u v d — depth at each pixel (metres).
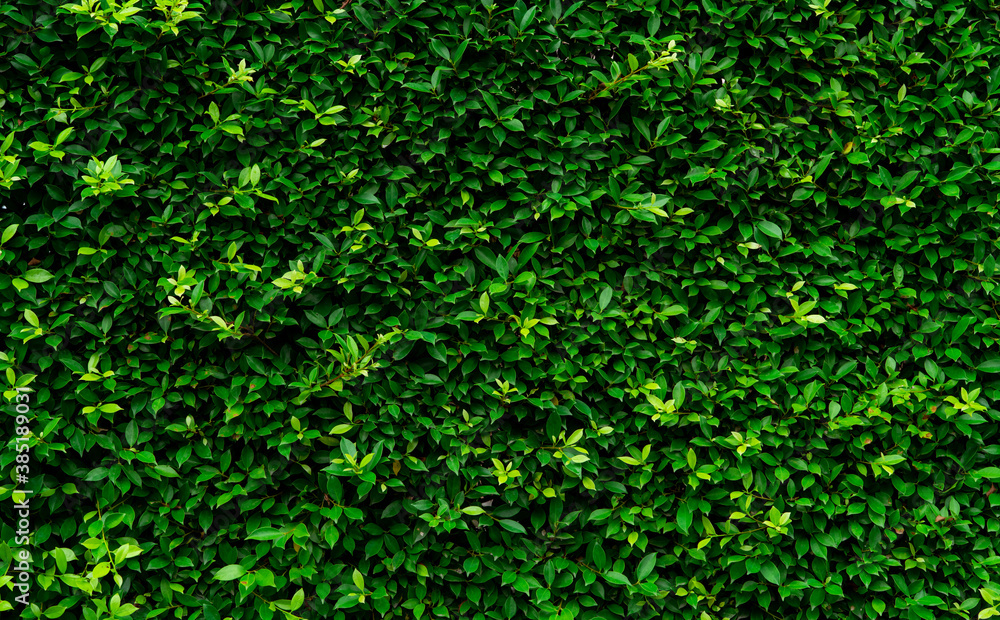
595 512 2.47
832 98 2.53
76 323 2.23
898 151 2.64
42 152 2.17
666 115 2.51
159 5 2.17
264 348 2.39
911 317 2.62
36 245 2.21
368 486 2.26
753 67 2.54
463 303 2.44
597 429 2.44
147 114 2.32
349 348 2.26
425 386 2.46
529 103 2.40
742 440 2.46
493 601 2.45
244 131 2.35
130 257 2.29
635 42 2.43
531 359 2.47
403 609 2.46
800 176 2.55
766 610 2.51
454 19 2.47
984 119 2.67
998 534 2.63
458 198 2.47
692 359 2.54
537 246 2.44
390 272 2.40
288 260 2.41
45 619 2.25
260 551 2.31
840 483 2.55
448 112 2.43
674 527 2.48
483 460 2.46
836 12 2.62
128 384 2.30
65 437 2.23
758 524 2.54
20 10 2.24
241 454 2.37
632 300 2.52
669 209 2.52
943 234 2.66
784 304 2.59
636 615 2.54
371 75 2.38
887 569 2.63
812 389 2.47
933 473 2.64
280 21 2.35
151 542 2.32
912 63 2.60
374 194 2.44
